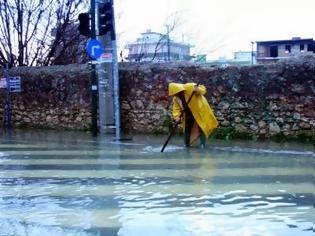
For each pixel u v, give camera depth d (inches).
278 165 394.0
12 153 481.1
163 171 373.1
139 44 1051.3
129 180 342.3
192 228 232.8
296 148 480.7
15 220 248.7
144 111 616.7
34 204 280.4
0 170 387.5
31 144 551.2
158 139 563.8
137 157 442.3
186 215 254.5
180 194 299.9
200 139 496.1
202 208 267.4
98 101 641.6
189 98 487.5
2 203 283.1
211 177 348.5
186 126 498.6
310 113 513.0
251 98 543.2
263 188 313.1
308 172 363.9
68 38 964.0
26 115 731.4
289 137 524.7
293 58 531.8
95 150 491.8
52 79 698.8
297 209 264.1
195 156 443.8
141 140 558.3
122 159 432.1
